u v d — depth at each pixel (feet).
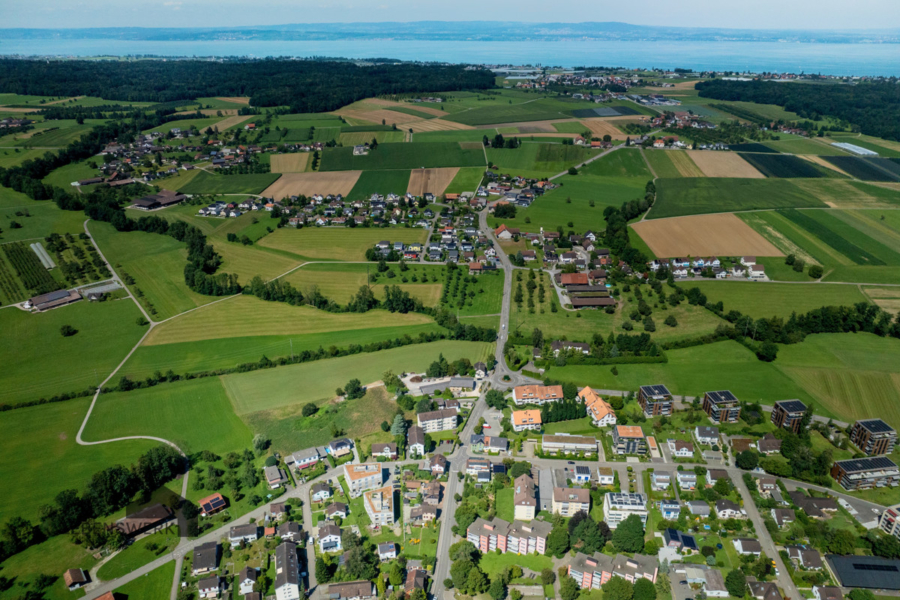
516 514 510.58
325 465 579.48
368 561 468.34
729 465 574.97
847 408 648.79
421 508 511.81
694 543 476.13
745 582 439.22
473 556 481.46
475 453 596.70
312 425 631.97
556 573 463.01
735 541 483.10
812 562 458.09
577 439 595.47
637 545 470.80
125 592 444.96
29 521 503.20
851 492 537.65
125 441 609.01
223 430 626.64
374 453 589.32
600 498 534.78
